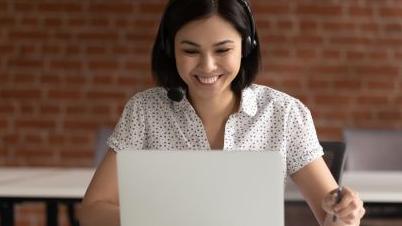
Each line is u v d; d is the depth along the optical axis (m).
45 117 4.05
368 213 3.34
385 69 3.99
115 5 3.99
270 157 1.21
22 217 4.04
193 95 1.67
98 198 1.63
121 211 1.25
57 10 4.00
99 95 4.02
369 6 3.97
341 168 1.95
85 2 3.99
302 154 1.70
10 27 4.02
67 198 2.45
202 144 1.69
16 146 4.05
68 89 4.03
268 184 1.22
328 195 1.34
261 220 1.23
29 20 4.01
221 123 1.70
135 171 1.24
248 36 1.52
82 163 4.04
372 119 4.02
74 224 3.20
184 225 1.25
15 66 4.03
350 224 1.32
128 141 1.72
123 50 4.00
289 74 4.00
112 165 1.69
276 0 3.97
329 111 4.01
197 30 1.44
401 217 3.32
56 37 4.01
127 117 1.74
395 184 2.56
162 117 1.72
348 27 3.98
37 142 4.05
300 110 1.74
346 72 3.99
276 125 1.71
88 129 4.04
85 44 4.01
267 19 3.97
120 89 4.02
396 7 3.97
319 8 3.97
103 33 3.99
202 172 1.23
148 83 4.01
